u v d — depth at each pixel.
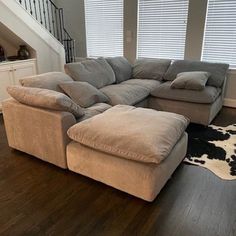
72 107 2.28
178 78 3.52
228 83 4.11
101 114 2.39
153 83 3.86
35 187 2.13
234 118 3.69
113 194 2.04
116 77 3.88
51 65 4.77
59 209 1.88
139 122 2.16
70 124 2.25
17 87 2.44
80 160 2.14
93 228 1.70
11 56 4.43
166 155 1.85
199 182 2.18
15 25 3.90
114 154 1.95
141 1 4.39
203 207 1.88
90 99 2.82
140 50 4.73
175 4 4.13
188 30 4.14
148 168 1.83
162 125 2.12
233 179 2.21
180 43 4.31
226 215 1.80
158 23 4.39
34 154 2.50
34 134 2.39
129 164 1.89
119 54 5.02
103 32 5.04
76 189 2.11
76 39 5.43
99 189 2.11
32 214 1.83
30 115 2.33
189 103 3.38
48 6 5.25
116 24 4.84
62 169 2.38
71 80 3.06
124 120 2.20
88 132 2.05
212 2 3.83
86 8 5.05
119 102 3.05
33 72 4.42
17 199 1.98
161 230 1.68
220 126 3.39
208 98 3.21
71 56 5.44
